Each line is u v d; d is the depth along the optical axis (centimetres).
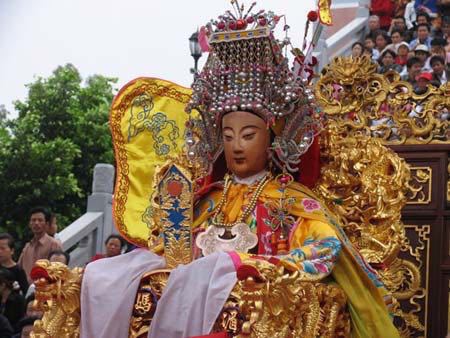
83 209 1838
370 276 475
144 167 514
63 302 438
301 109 478
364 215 518
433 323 548
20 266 937
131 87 522
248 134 469
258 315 393
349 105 571
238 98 466
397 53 1157
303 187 486
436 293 551
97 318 433
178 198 461
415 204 562
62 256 880
